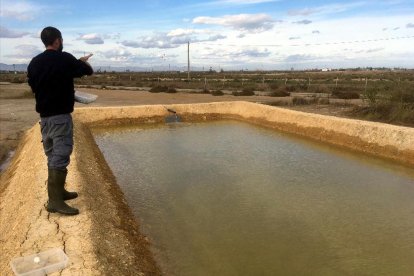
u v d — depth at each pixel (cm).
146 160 1111
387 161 1098
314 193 830
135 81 5053
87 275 394
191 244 602
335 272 525
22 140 1286
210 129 1669
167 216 709
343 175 963
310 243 606
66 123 459
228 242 609
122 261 475
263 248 589
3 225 594
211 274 519
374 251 583
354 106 1977
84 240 461
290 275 518
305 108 2045
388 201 787
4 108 2023
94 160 970
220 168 1021
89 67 458
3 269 415
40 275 390
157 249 584
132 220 674
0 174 988
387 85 1898
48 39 436
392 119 1611
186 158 1131
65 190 579
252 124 1811
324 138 1378
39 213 527
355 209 744
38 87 436
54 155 473
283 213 722
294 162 1086
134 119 1844
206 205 762
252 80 5372
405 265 545
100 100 2509
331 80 5062
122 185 889
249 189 855
